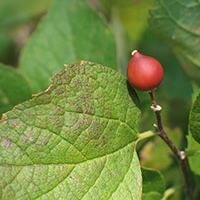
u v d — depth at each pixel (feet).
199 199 0.90
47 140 0.76
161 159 0.90
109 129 0.78
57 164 0.76
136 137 0.79
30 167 0.75
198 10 0.89
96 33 0.94
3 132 0.75
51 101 0.76
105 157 0.77
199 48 0.91
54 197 0.76
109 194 0.77
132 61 0.77
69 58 0.93
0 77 0.90
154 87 0.77
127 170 0.78
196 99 0.77
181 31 0.91
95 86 0.77
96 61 0.93
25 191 0.75
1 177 0.74
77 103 0.76
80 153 0.77
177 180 0.92
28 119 0.75
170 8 0.90
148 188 0.82
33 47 0.94
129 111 0.79
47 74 0.93
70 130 0.76
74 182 0.76
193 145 0.84
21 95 0.90
